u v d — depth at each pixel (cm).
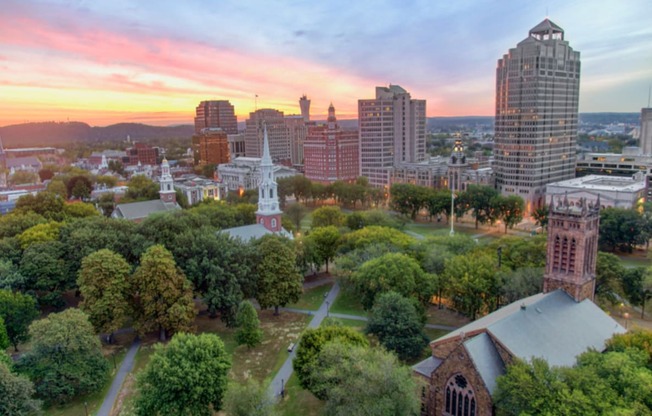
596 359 6247
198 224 13850
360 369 6172
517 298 9694
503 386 5894
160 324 10012
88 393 8344
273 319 11644
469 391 6359
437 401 6831
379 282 10375
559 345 6881
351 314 11875
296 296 11712
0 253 11581
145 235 12169
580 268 7888
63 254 11475
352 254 12469
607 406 5438
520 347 6544
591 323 7619
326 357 6938
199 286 10925
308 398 8188
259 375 8988
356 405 5938
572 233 7869
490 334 6600
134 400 7281
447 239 13325
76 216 17450
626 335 7094
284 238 13312
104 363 8375
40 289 11038
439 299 12100
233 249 11212
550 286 8312
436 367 6800
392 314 9106
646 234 16562
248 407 6353
